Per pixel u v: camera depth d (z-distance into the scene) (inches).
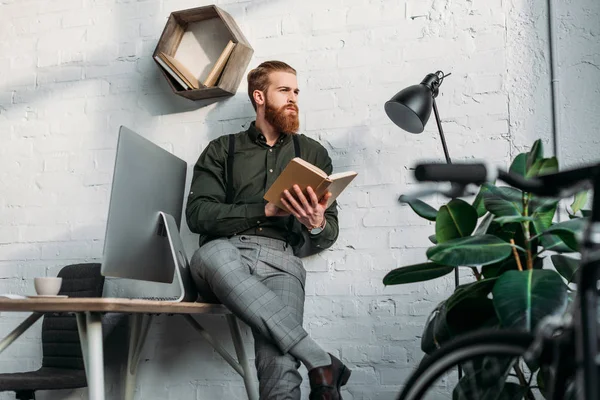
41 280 79.9
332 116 110.3
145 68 121.6
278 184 88.2
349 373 86.8
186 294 93.4
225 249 91.8
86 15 126.5
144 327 108.0
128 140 89.5
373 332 104.1
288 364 83.9
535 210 72.6
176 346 113.6
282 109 104.6
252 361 109.3
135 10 123.8
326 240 102.3
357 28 110.9
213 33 117.5
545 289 61.2
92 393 70.6
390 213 105.7
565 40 101.0
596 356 34.3
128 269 87.3
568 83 100.0
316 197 88.6
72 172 123.3
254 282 87.7
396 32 108.9
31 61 128.5
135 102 121.5
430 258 65.2
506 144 101.5
